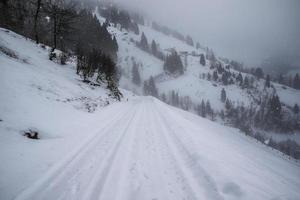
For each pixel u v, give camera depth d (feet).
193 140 30.78
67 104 48.24
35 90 44.11
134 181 18.56
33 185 17.06
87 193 16.31
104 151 25.81
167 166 21.99
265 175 21.43
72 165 21.31
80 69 90.84
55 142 27.81
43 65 73.77
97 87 91.71
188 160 23.65
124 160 23.22
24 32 140.67
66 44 159.53
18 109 32.96
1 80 38.58
